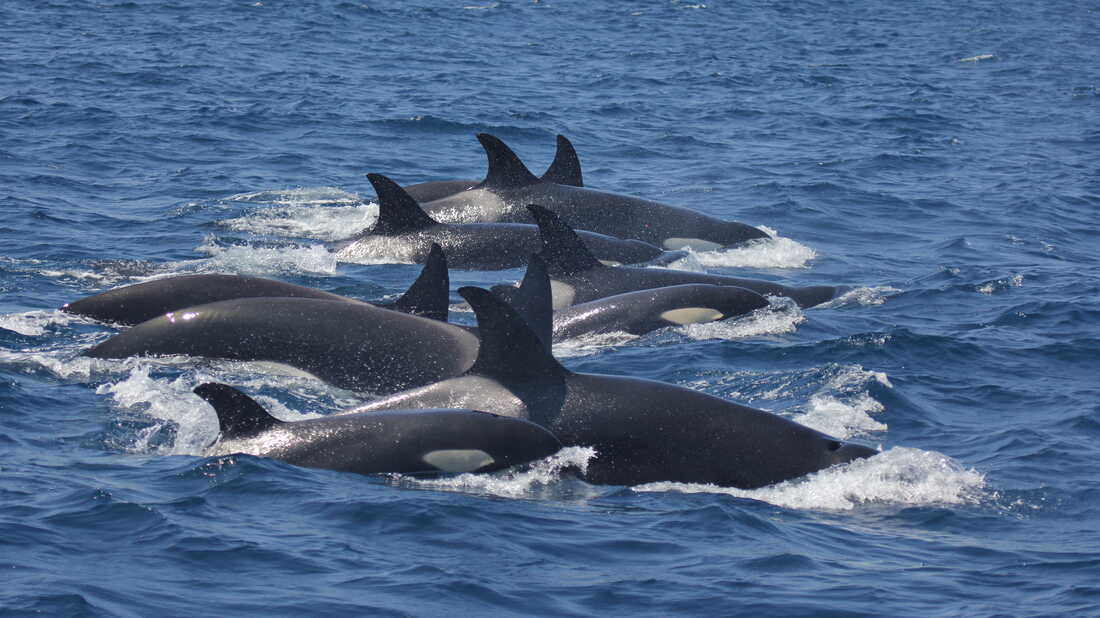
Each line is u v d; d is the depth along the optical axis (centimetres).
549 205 9425
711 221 9594
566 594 3700
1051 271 8881
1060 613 3659
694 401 5053
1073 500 4728
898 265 9150
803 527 4409
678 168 12756
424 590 3650
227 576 3672
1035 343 6962
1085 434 5478
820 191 11719
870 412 5750
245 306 6306
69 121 13212
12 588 3459
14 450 4738
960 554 4178
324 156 12481
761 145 14350
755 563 3988
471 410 4803
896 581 3897
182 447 4909
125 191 10462
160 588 3556
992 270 8806
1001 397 6034
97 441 4928
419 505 4284
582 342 6962
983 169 13288
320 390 5919
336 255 8794
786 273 8888
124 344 6200
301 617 3447
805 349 6744
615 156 13288
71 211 9550
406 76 18475
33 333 6462
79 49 18650
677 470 4872
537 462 4747
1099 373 6456
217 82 16575
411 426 4700
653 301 7262
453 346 6106
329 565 3794
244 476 4444
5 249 8269
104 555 3750
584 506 4506
